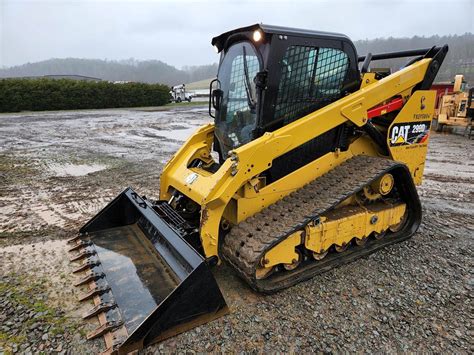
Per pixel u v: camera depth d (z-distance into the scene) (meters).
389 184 4.19
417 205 4.57
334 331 2.94
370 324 3.03
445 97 13.66
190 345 2.76
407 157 4.61
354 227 3.95
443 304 3.31
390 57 5.10
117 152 10.14
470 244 4.52
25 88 24.48
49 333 2.86
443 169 8.23
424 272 3.85
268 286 3.39
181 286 2.74
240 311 3.16
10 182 7.11
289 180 3.77
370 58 4.64
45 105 25.66
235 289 3.50
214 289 2.92
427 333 2.93
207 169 4.18
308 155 3.93
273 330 2.94
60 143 11.61
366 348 2.77
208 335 2.86
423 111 4.56
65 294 3.35
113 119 19.06
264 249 3.09
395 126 4.34
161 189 4.50
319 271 3.68
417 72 4.36
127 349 2.54
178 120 18.66
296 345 2.79
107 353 2.52
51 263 3.91
